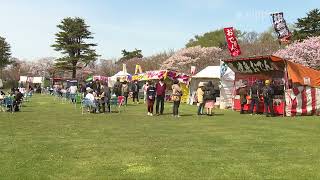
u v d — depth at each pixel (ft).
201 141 43.55
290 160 33.40
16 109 86.84
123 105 106.73
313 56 145.48
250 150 37.93
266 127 57.00
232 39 105.60
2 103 85.05
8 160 33.04
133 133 50.26
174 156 35.04
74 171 29.48
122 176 28.12
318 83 82.89
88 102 82.33
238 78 94.48
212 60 257.75
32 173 28.76
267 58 81.82
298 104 79.87
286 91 79.30
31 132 50.65
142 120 67.51
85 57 305.53
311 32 201.36
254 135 48.32
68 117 72.49
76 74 329.11
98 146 40.11
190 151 37.45
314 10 201.46
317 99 81.66
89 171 29.50
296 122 64.64
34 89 238.89
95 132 51.08
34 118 70.08
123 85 108.06
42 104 114.32
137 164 31.81
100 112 84.12
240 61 89.10
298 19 204.03
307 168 30.45
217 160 33.32
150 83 95.81
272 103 77.46
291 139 44.93
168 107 101.96
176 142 42.86
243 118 72.13
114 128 55.62
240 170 29.84
